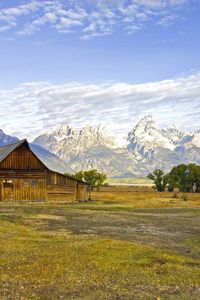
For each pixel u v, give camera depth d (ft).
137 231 129.90
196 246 103.14
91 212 197.16
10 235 112.78
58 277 67.51
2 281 64.69
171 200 304.09
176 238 116.06
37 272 70.18
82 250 88.17
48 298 57.16
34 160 279.28
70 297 57.77
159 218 172.96
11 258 80.89
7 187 271.49
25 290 60.44
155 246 100.27
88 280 66.13
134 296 58.65
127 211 207.82
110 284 64.34
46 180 280.72
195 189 499.51
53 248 91.45
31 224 144.25
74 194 287.07
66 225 142.82
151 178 526.57
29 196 276.00
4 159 271.28
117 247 92.43
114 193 415.23
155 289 62.44
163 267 75.97
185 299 57.93
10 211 195.11
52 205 246.88
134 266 75.87
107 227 138.82
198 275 71.41
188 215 188.34
